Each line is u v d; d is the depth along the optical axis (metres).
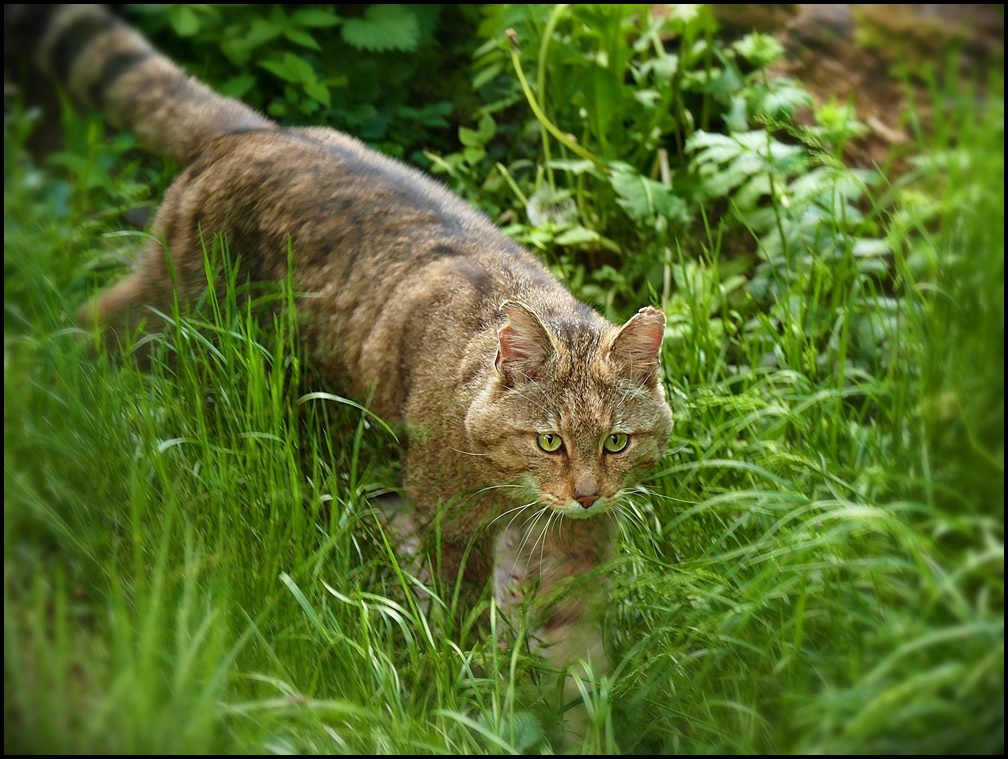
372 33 5.51
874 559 2.76
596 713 2.91
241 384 3.75
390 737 2.89
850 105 4.73
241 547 3.29
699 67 5.56
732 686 3.06
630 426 3.45
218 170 4.21
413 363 3.77
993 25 5.21
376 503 4.27
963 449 2.96
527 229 5.10
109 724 2.42
